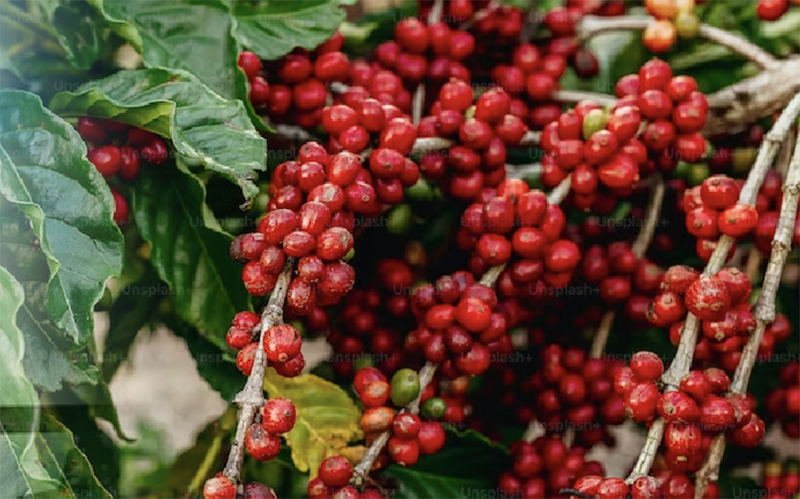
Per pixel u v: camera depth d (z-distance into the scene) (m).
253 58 0.80
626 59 0.96
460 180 0.81
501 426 0.88
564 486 0.82
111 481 0.84
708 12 0.94
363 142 0.76
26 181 0.71
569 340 0.87
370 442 0.77
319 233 0.72
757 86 0.84
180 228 0.79
